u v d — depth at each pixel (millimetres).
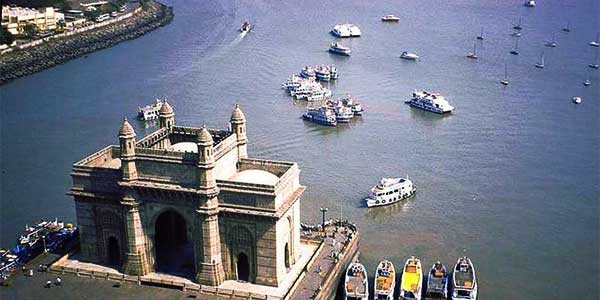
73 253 149500
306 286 135375
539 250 161625
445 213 180375
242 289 134000
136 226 136750
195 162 130875
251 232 132750
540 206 183375
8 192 190250
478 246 163500
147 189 133875
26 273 141250
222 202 133000
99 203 140750
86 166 140750
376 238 168000
